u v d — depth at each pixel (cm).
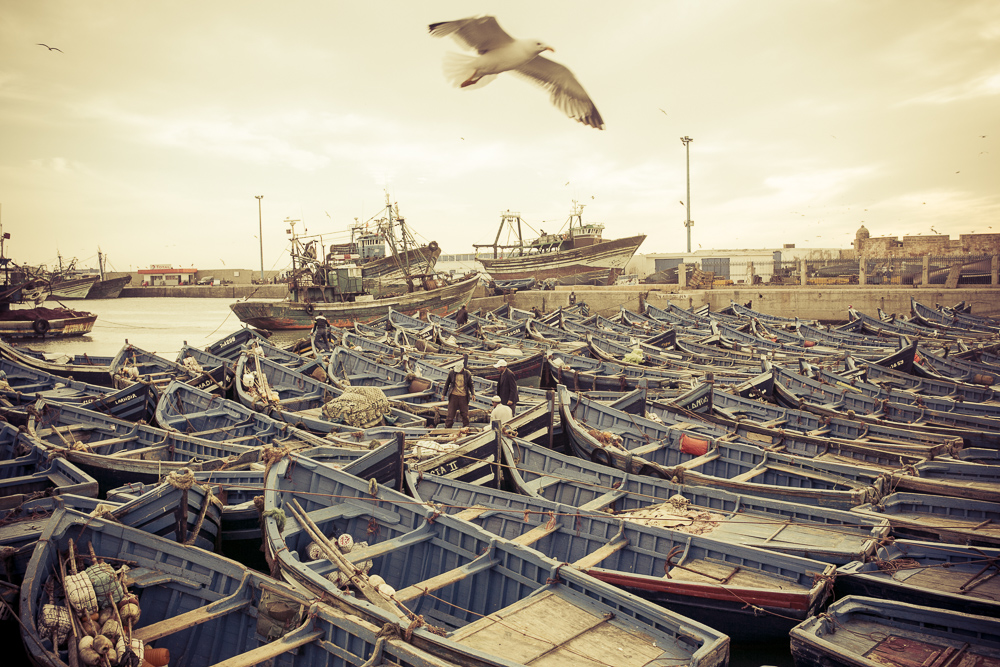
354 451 1236
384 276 6134
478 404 1952
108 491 1134
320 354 2652
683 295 5556
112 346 5062
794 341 3647
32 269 6412
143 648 686
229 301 13112
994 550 885
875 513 1041
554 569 816
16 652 807
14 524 951
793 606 804
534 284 7306
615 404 1664
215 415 1716
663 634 718
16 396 1923
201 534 988
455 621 865
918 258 5309
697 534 988
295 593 752
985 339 3553
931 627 750
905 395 2083
